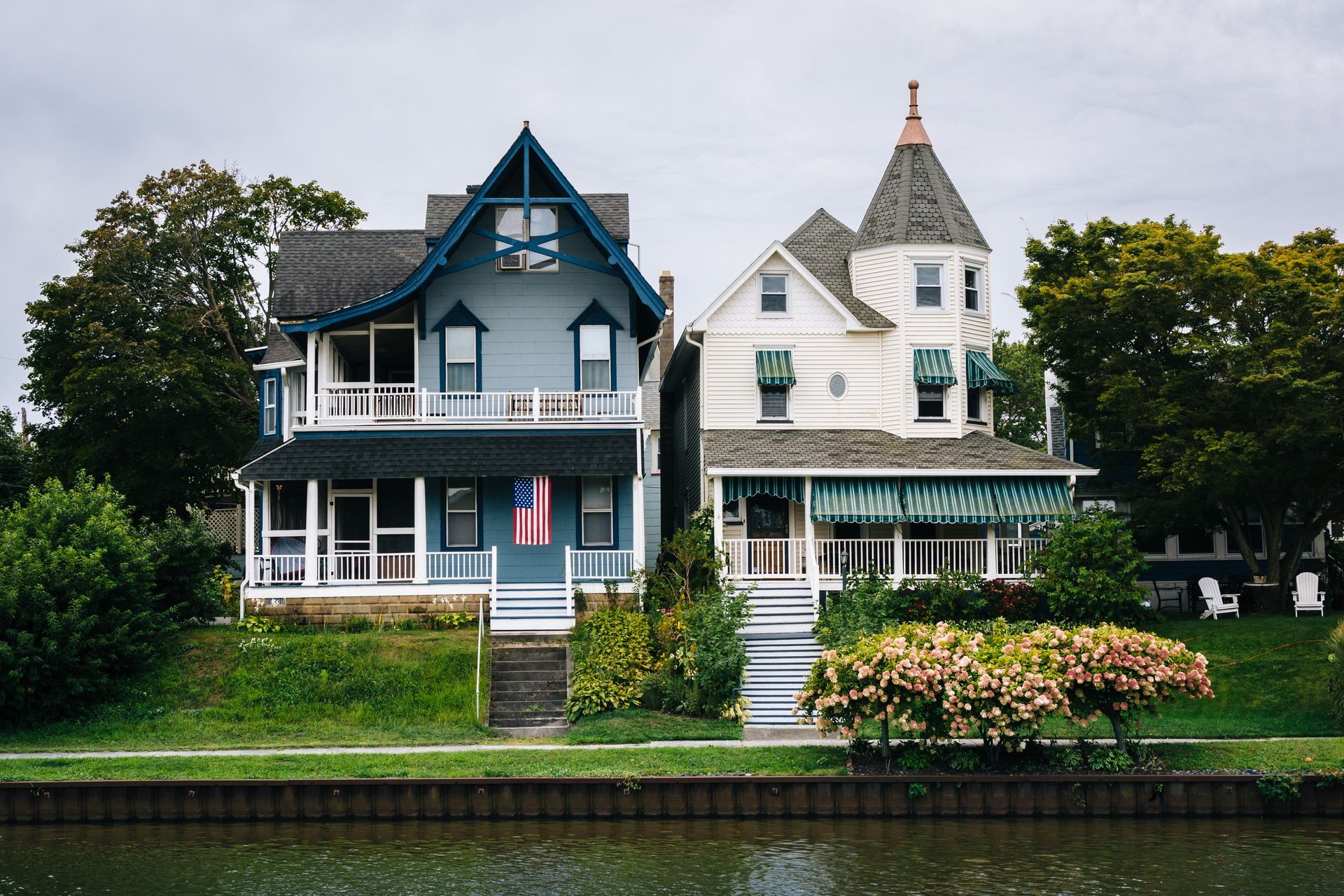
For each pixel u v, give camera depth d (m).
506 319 43.06
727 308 44.50
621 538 42.28
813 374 44.47
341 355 44.81
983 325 45.41
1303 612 41.94
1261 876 25.42
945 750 30.30
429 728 33.38
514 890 24.83
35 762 29.84
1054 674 29.45
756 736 32.66
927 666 29.27
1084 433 44.53
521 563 41.97
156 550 37.38
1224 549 48.56
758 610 39.34
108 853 26.81
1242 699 35.16
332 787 28.78
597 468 40.50
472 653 36.38
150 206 55.25
